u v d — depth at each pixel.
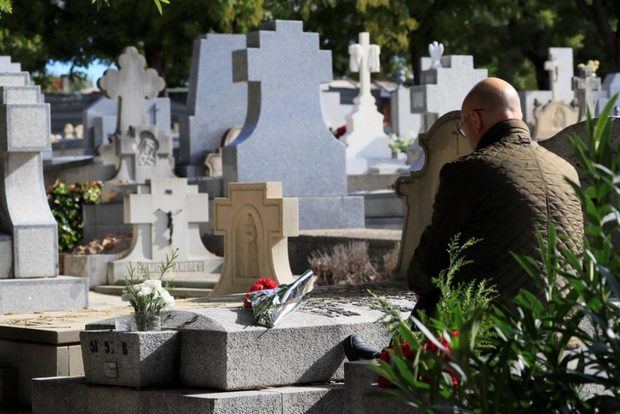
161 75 39.50
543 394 3.78
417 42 37.84
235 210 11.25
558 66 29.52
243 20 32.78
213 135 21.59
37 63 38.59
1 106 9.71
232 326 5.59
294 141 16.33
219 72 21.66
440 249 5.25
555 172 5.21
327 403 5.54
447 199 5.23
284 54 16.28
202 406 5.30
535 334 3.83
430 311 5.36
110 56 37.88
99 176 23.02
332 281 12.36
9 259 9.59
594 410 3.78
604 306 3.79
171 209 14.48
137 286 5.86
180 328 5.75
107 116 30.12
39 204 9.80
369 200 18.17
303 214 16.20
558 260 4.38
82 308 9.54
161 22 34.34
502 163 5.19
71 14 37.03
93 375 5.91
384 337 6.05
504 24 38.66
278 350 5.66
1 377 7.33
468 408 3.77
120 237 16.23
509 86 5.42
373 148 26.03
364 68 26.12
